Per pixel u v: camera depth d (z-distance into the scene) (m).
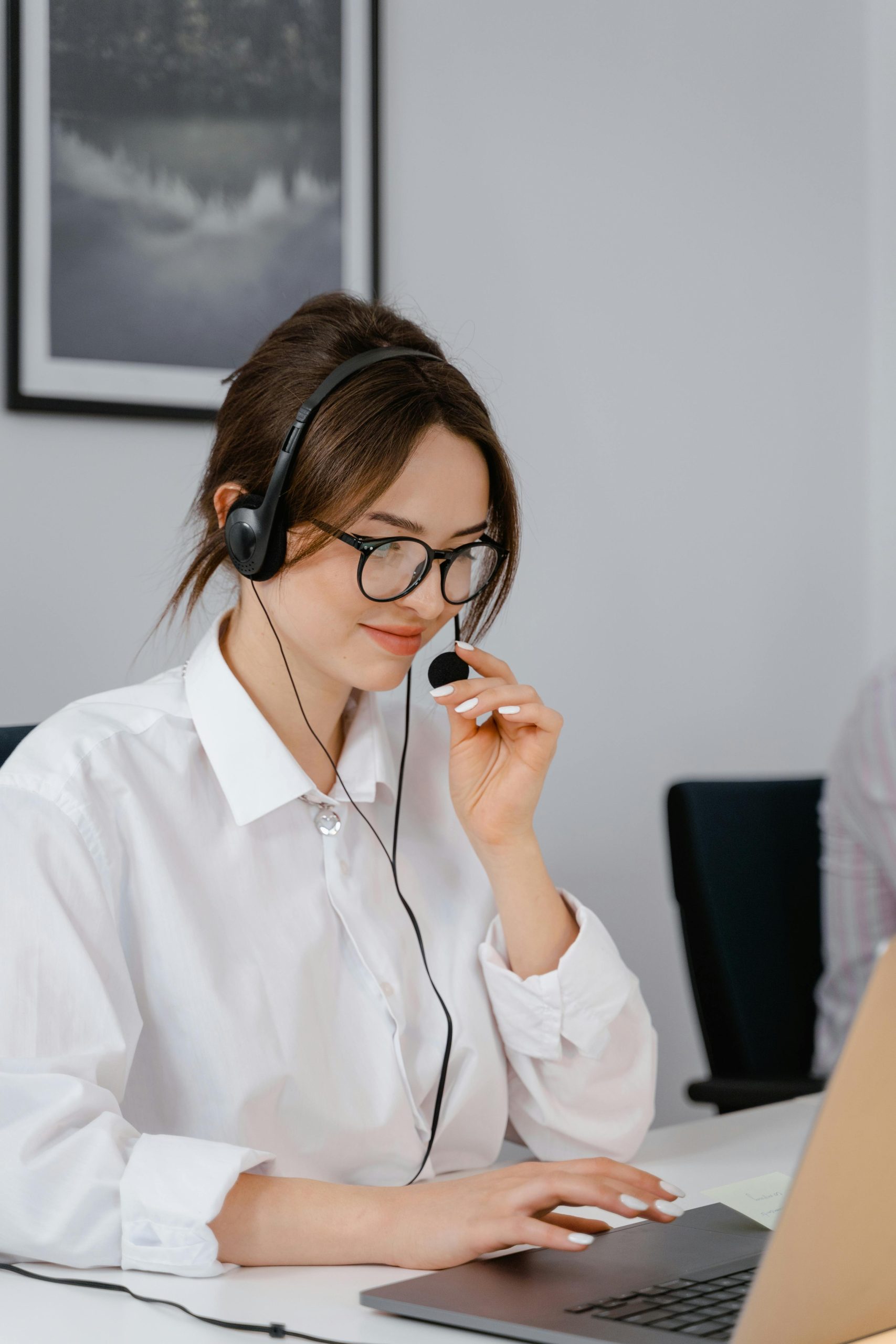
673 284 2.47
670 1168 1.13
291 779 1.09
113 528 1.94
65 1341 0.74
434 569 1.02
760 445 2.58
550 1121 1.16
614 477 2.40
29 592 1.88
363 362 1.01
